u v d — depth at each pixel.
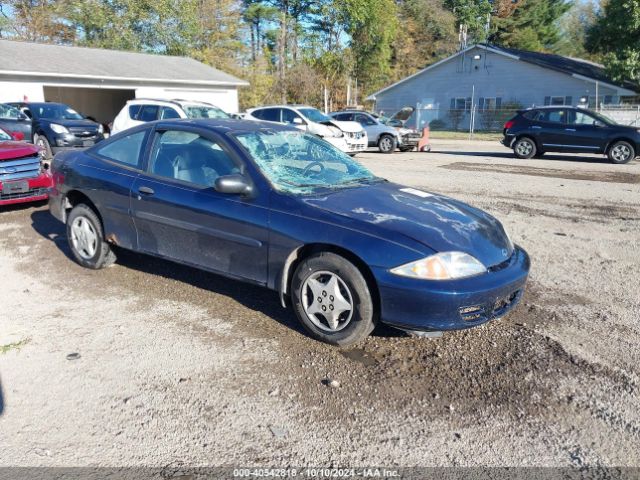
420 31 55.69
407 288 3.59
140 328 4.29
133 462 2.78
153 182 4.87
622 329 4.38
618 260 6.26
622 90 31.12
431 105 38.50
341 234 3.83
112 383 3.50
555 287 5.34
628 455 2.88
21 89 22.33
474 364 3.79
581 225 7.96
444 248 3.69
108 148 5.49
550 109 16.95
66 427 3.06
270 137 4.86
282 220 4.07
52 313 4.55
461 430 3.08
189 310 4.64
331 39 47.69
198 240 4.57
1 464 2.75
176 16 39.44
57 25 40.19
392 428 3.09
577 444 2.97
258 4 48.03
